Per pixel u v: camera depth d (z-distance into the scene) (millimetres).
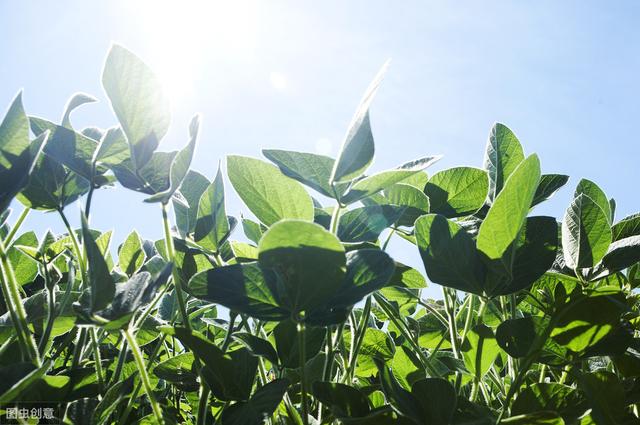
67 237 910
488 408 726
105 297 559
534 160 680
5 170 610
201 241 811
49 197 786
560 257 917
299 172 726
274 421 727
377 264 610
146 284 608
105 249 876
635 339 744
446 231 747
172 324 929
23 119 614
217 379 658
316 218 839
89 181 764
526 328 733
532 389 715
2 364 712
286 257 554
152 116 654
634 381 783
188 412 987
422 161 784
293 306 591
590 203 836
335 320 601
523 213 700
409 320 1097
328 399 685
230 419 636
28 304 805
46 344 760
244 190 738
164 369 788
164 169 709
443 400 652
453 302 881
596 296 708
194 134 660
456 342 833
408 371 870
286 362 723
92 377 703
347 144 649
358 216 790
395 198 897
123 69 635
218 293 604
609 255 828
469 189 925
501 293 746
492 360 762
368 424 645
